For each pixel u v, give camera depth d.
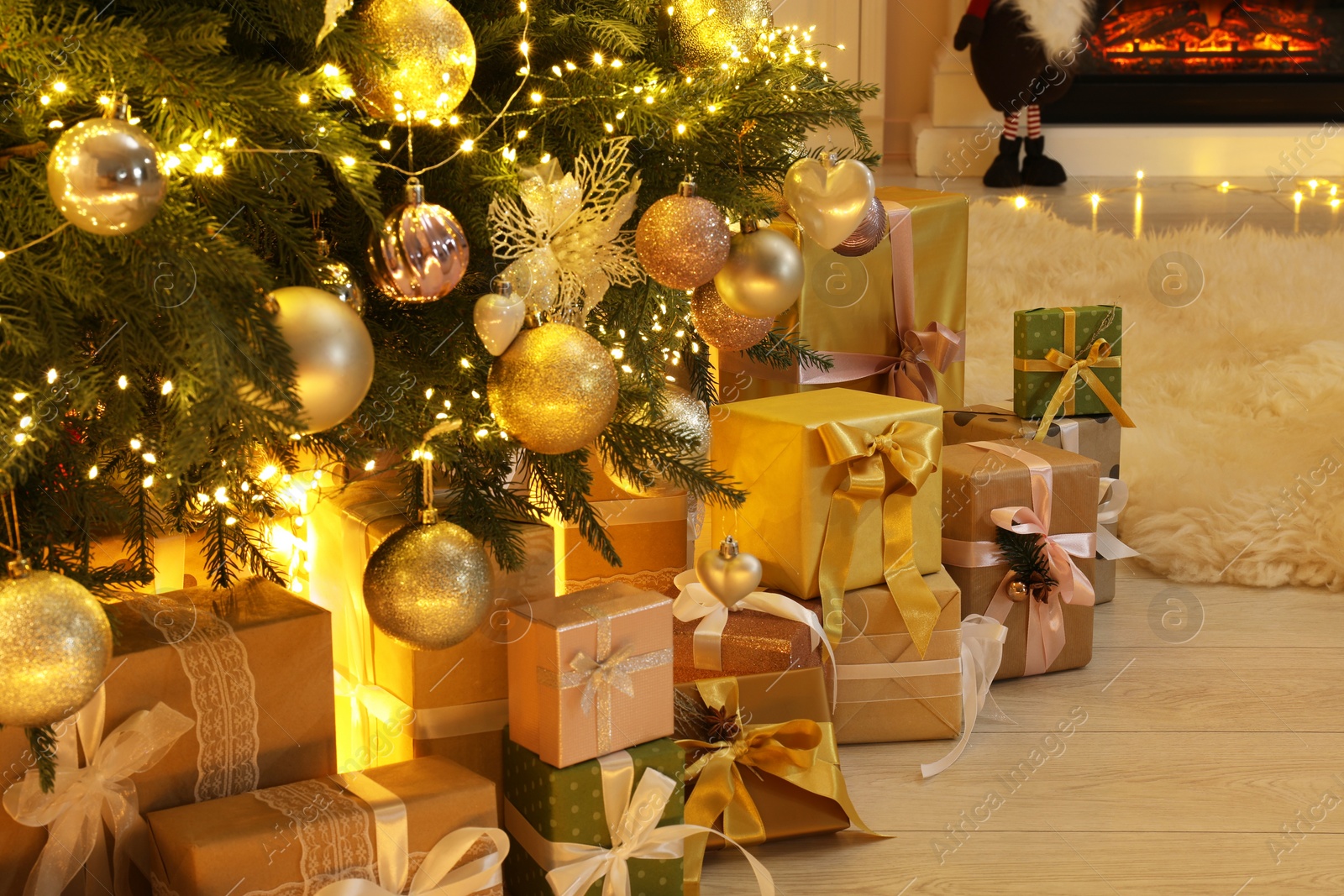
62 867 0.88
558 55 1.07
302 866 0.86
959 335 1.79
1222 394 2.21
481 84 1.06
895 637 1.32
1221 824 1.19
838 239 1.06
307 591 1.23
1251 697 1.44
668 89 0.98
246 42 0.88
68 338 0.79
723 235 0.96
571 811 0.98
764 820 1.15
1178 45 4.70
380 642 1.10
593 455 1.28
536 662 0.98
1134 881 1.10
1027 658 1.48
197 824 0.86
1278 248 3.08
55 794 0.88
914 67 4.80
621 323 1.08
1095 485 1.50
